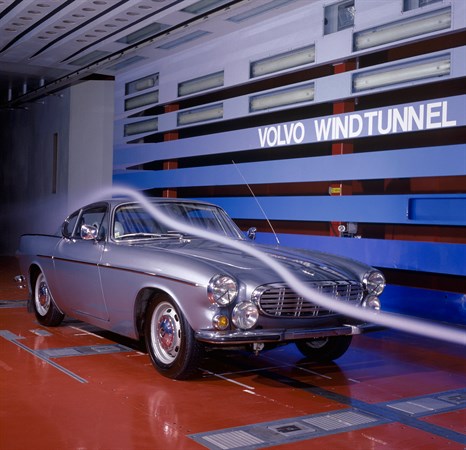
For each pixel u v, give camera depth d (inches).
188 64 407.5
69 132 547.2
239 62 363.9
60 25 367.2
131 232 206.1
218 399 157.2
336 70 307.3
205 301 159.6
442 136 284.0
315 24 313.1
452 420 145.2
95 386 166.1
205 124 397.1
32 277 253.8
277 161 336.5
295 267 176.7
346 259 195.0
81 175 546.6
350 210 295.1
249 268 170.4
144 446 124.3
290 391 166.6
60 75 513.0
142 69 457.4
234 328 161.5
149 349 179.8
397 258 273.7
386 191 309.1
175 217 216.1
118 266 188.5
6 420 138.3
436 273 280.5
